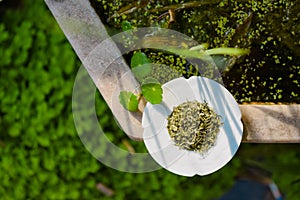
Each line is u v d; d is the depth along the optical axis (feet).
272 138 2.25
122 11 2.40
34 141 3.01
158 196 3.02
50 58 2.98
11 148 3.04
